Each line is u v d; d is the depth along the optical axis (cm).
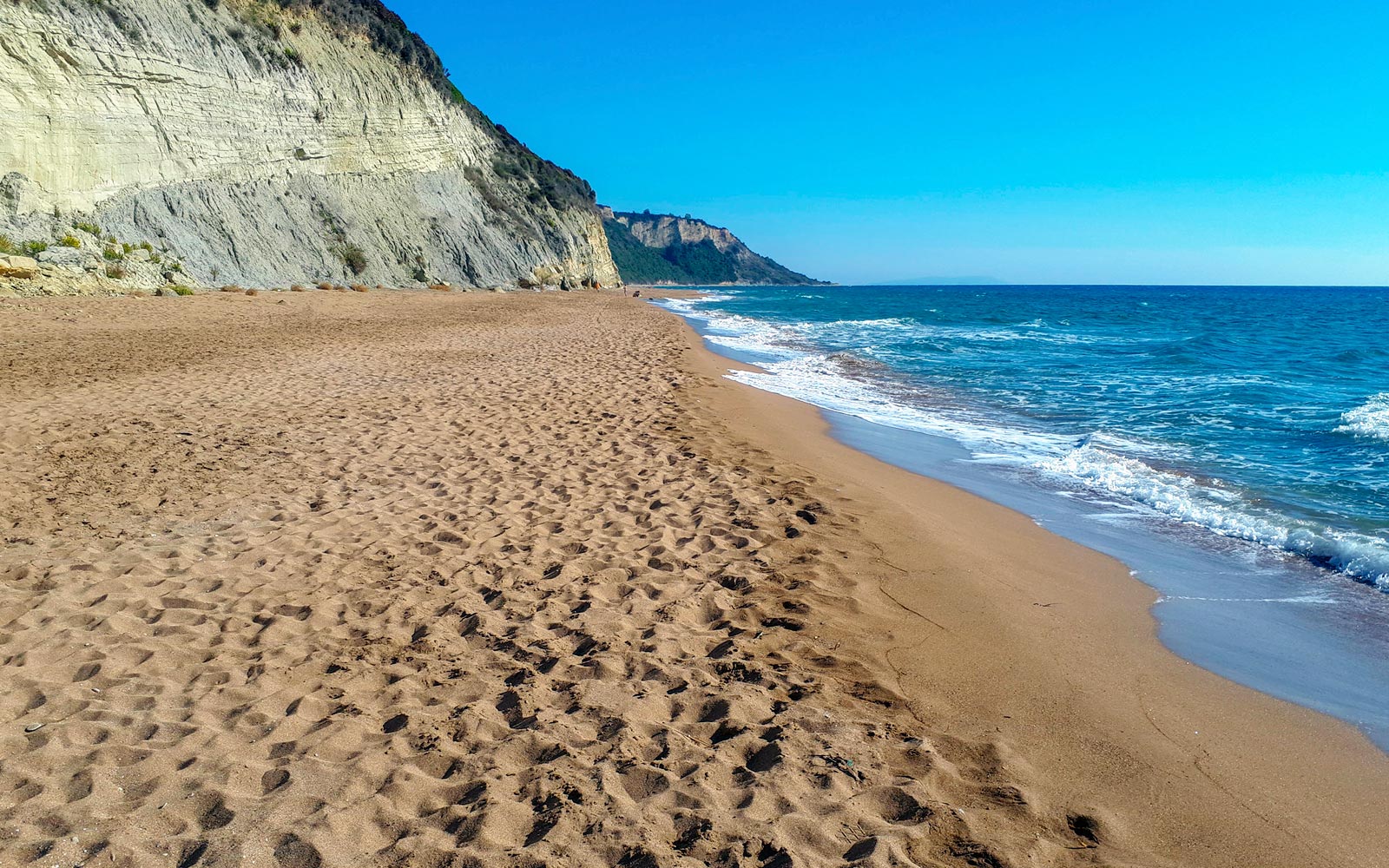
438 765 290
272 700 335
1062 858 245
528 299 3856
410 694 342
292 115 3722
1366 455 857
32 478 630
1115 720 334
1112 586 503
